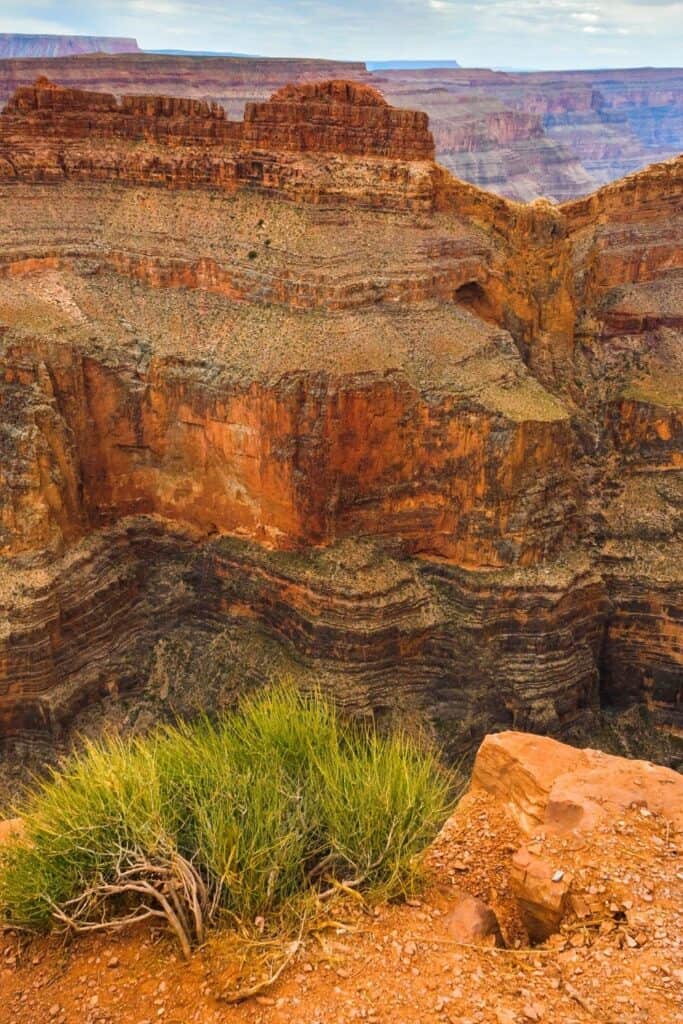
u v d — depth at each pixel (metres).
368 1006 12.53
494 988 12.81
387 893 14.91
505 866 15.99
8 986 14.44
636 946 13.24
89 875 15.31
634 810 15.51
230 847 15.01
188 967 13.97
